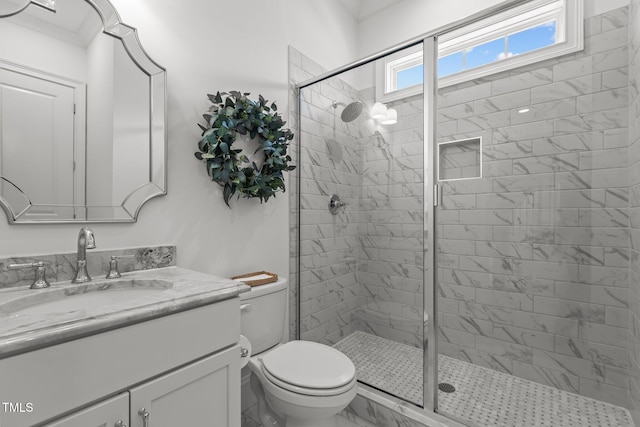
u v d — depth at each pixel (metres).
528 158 1.78
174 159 1.34
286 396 1.13
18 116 0.97
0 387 0.55
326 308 2.00
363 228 1.89
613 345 1.58
